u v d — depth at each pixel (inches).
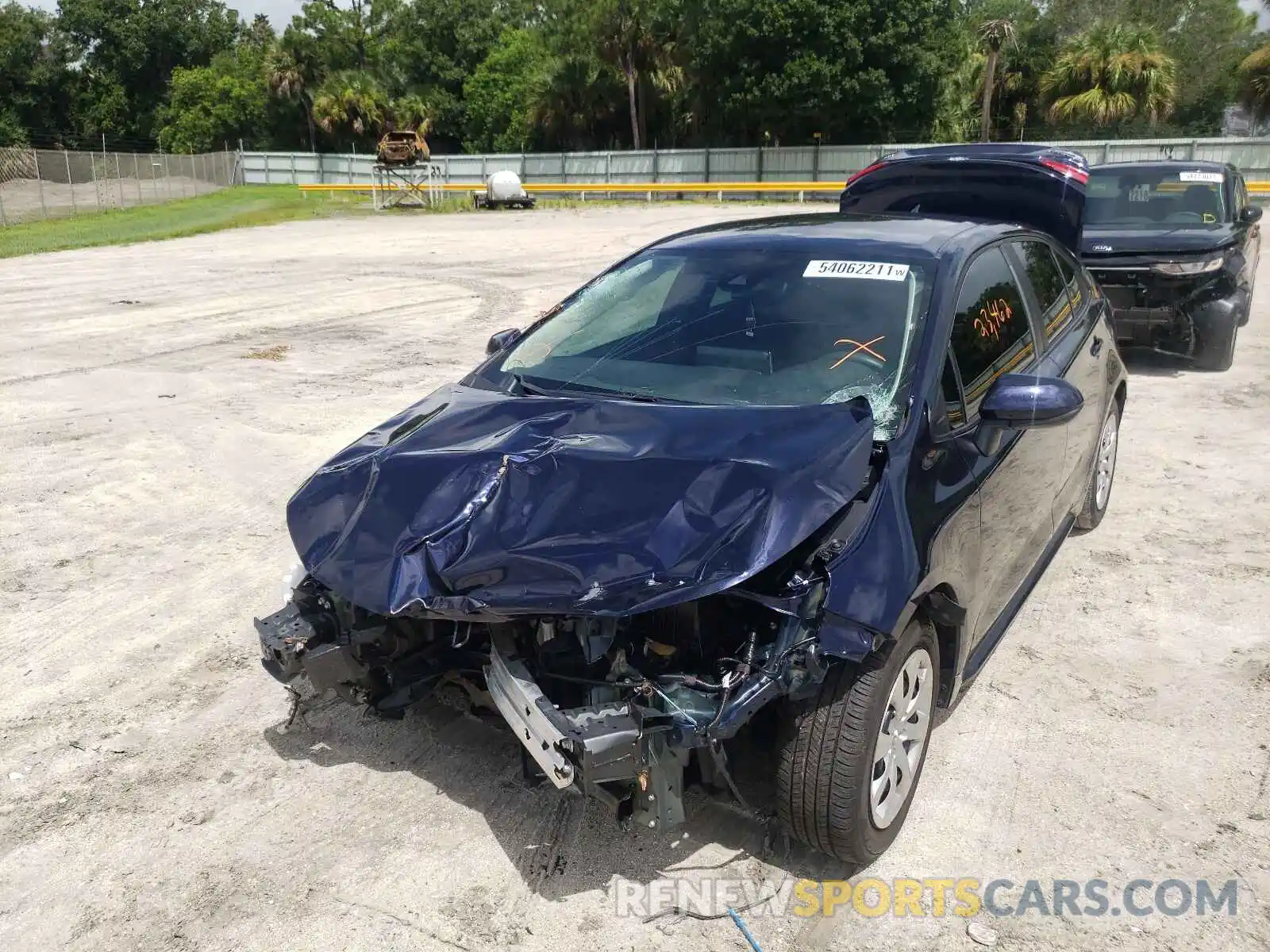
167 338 438.9
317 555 121.3
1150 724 146.4
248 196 1740.9
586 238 911.7
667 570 103.2
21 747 144.9
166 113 2923.2
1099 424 195.9
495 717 123.8
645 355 145.9
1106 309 208.2
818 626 104.1
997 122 1989.4
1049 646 169.8
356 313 504.7
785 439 118.0
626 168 1678.2
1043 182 231.1
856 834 111.3
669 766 104.0
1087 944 106.9
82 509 235.0
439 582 109.7
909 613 108.7
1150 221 374.3
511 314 494.3
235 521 228.5
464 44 2522.1
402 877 117.7
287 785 135.2
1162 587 190.1
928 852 121.0
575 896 114.4
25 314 504.1
